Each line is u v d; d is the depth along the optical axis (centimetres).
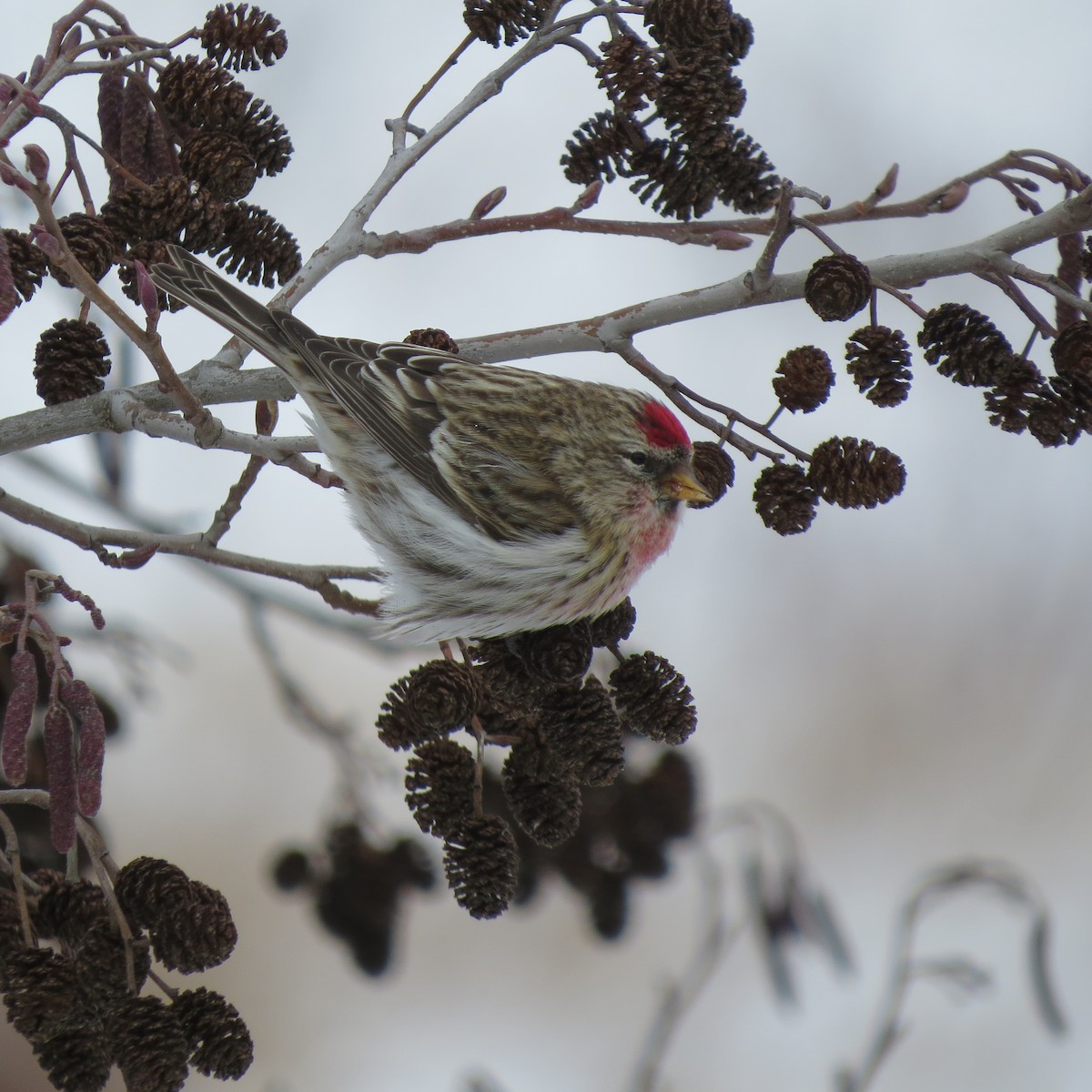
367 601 841
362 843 917
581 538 847
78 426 732
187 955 591
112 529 727
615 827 891
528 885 895
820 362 727
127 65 757
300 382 838
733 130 799
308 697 977
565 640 746
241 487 736
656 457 866
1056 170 788
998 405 730
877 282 724
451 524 848
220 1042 591
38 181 550
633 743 906
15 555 901
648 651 760
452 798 702
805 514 732
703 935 967
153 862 608
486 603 852
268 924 1463
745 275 797
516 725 736
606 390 891
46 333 745
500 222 809
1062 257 787
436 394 859
